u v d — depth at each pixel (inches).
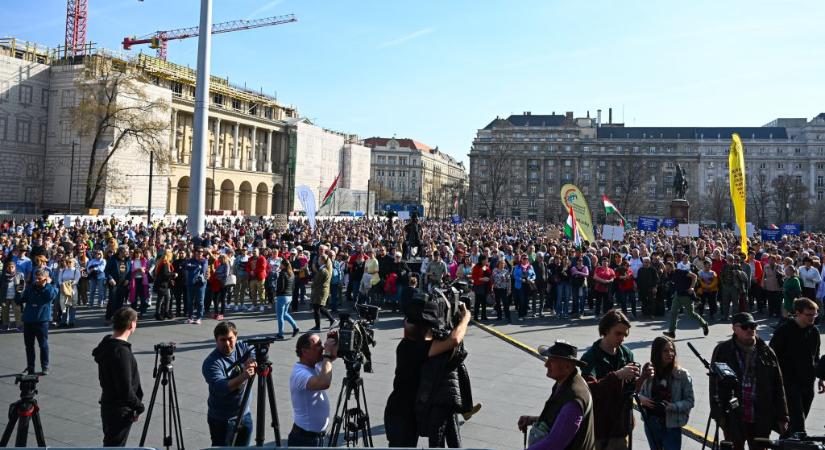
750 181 5438.0
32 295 396.5
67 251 708.0
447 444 201.8
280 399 354.6
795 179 4918.8
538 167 5541.3
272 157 4028.1
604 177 5467.5
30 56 2664.9
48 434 291.1
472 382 404.2
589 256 762.8
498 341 561.6
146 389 369.7
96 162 2496.3
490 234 1471.5
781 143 5418.3
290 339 539.5
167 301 640.4
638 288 743.1
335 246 908.6
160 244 864.3
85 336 538.0
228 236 1058.1
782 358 268.8
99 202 2480.3
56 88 2596.0
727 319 698.8
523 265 698.2
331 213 3831.2
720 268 741.3
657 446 222.4
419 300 199.6
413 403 200.4
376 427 311.3
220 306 721.0
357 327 224.5
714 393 229.3
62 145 2568.9
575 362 162.4
